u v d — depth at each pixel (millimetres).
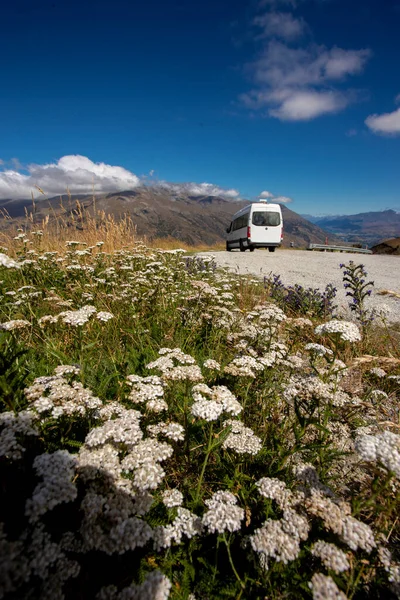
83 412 2262
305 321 4297
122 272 7438
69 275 6551
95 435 1930
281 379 3625
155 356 3715
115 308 5148
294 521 1711
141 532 1600
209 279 8000
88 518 1598
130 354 3775
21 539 1476
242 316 5559
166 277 6820
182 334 4484
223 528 1675
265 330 4355
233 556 1938
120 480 1823
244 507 2098
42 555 1432
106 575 1714
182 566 1895
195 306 5059
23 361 2959
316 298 6797
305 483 2109
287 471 2359
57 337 3988
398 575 1626
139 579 1736
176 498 1939
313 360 3402
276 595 1620
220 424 2816
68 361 3336
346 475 2508
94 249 9242
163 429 2238
